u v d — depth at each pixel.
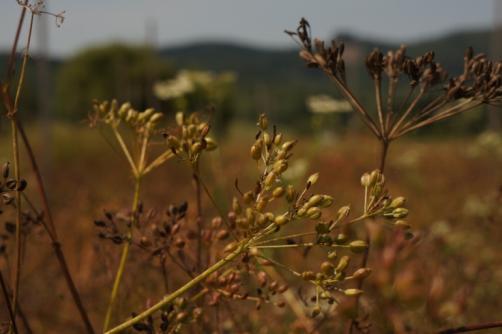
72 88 34.41
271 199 1.44
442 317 1.21
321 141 8.57
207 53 124.88
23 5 1.58
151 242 1.93
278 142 1.49
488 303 3.50
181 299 1.63
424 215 5.91
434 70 1.96
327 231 1.45
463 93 1.92
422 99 2.00
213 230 1.99
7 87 1.64
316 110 8.11
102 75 33.75
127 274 2.48
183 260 2.01
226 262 1.50
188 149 1.70
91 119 2.12
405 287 1.03
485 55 1.93
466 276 3.53
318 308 1.44
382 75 2.00
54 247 1.86
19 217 1.70
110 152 12.15
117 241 1.92
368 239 1.81
